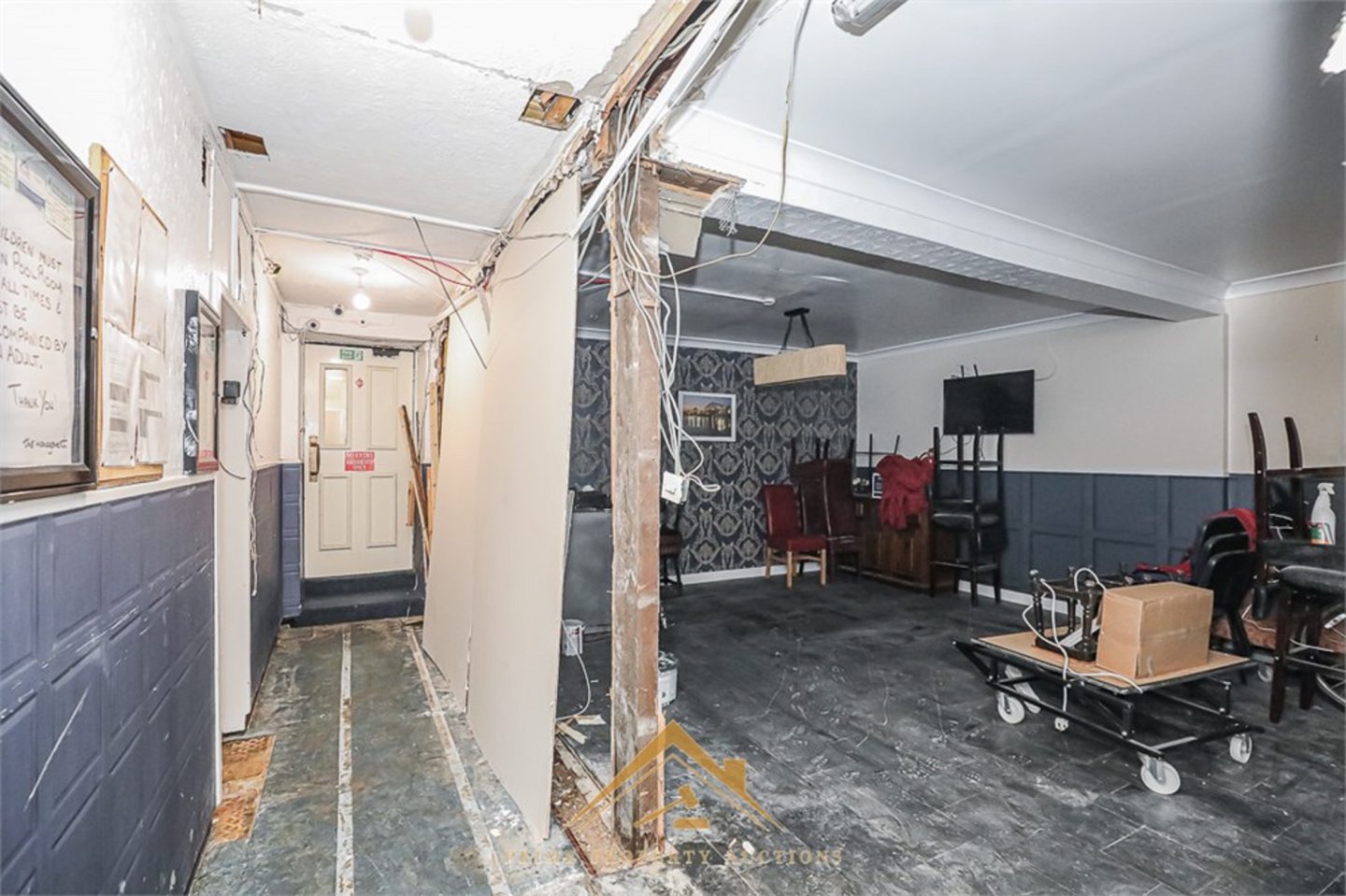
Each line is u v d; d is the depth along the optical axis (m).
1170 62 1.74
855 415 7.19
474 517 3.19
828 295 4.54
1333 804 2.29
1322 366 3.82
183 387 1.70
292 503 4.47
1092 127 2.11
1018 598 5.55
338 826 2.10
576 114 1.97
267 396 3.66
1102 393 4.97
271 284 3.79
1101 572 4.93
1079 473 5.12
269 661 3.69
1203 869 1.94
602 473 5.81
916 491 5.86
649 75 1.67
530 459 2.37
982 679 3.58
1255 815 2.23
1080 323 5.11
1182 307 4.00
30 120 0.80
